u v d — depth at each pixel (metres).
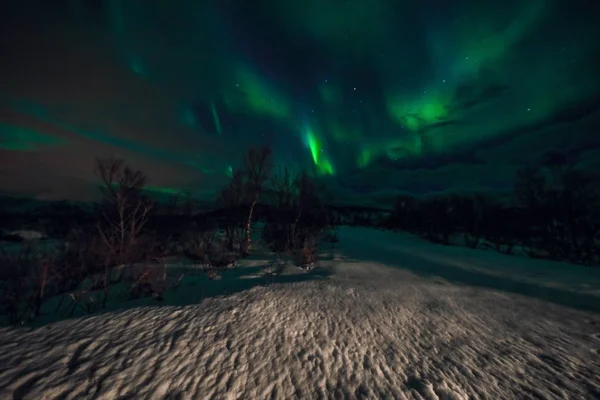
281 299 4.15
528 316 4.15
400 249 13.98
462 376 2.45
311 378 2.29
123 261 6.87
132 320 3.00
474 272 7.99
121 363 2.19
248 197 11.34
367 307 4.12
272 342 2.79
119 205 7.33
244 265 7.65
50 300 3.96
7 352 2.16
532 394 2.25
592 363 2.77
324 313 3.72
